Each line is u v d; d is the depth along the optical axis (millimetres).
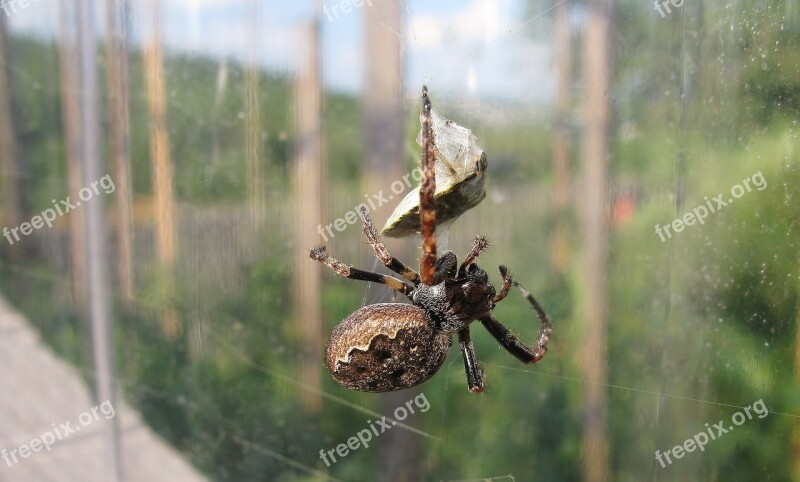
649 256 91
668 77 88
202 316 102
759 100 79
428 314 73
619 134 92
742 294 81
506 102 96
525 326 96
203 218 100
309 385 99
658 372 89
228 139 99
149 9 98
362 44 93
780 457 78
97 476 100
